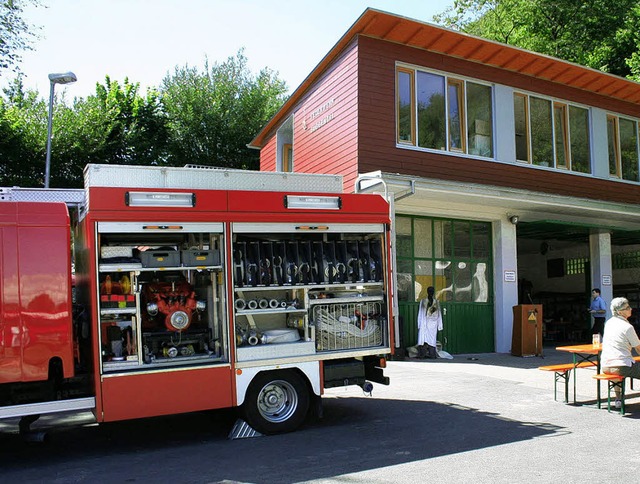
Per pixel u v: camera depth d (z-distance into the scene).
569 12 27.48
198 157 28.64
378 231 7.87
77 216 7.33
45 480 5.61
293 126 16.72
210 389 6.79
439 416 7.91
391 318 7.88
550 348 16.48
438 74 14.09
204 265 6.92
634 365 7.88
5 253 6.04
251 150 29.55
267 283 7.24
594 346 8.91
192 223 6.84
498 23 30.58
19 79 24.25
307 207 7.44
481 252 15.21
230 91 29.81
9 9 20.81
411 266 14.11
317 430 7.30
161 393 6.57
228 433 7.30
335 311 7.64
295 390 7.26
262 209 7.20
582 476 5.32
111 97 26.05
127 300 6.57
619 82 16.38
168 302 6.96
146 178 7.03
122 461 6.21
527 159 15.42
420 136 13.71
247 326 7.32
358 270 7.74
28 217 6.16
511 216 15.22
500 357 14.01
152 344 6.84
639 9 24.92
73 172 23.23
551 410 8.22
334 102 14.00
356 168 12.80
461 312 14.73
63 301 6.20
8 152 21.30
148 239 7.41
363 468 5.69
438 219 14.63
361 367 7.66
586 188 16.48
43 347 6.09
